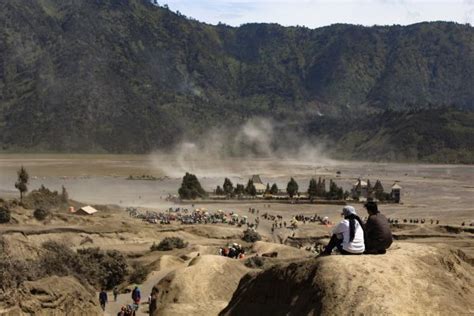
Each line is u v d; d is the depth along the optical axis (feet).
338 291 73.26
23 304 121.70
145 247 313.32
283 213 504.02
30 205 396.57
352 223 79.05
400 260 77.00
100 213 412.36
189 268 150.51
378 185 602.03
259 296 86.74
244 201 585.63
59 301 129.70
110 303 177.27
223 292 145.38
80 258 214.90
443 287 74.59
